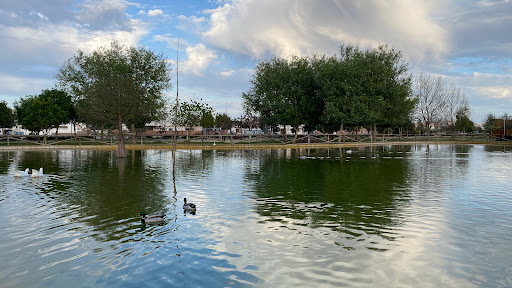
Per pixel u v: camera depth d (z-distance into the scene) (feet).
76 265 24.86
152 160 101.14
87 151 143.23
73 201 44.27
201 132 262.67
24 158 107.76
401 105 184.44
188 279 22.67
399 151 143.02
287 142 193.98
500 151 141.69
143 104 115.03
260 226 33.35
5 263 25.27
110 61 161.07
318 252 26.86
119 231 32.01
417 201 43.91
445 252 26.78
